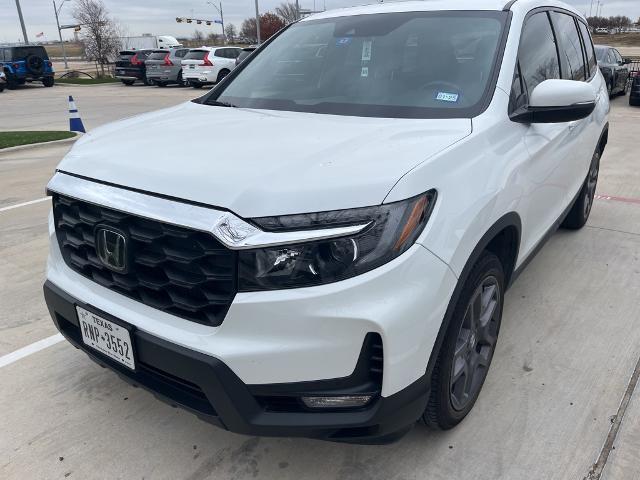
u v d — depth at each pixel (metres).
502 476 2.25
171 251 1.90
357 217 1.78
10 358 3.10
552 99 2.52
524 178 2.56
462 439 2.44
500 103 2.55
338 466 2.32
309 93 2.96
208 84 24.59
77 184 2.18
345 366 1.81
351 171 1.89
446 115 2.52
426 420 2.32
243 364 1.81
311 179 1.84
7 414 2.65
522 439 2.44
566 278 4.01
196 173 1.93
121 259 2.04
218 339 1.84
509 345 3.15
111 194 2.03
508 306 3.60
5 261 4.47
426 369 1.98
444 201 1.98
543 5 3.34
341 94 2.87
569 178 3.64
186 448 2.44
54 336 3.33
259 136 2.31
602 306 3.60
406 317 1.82
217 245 1.80
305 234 1.74
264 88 3.16
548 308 3.57
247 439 2.49
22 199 6.34
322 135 2.29
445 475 2.26
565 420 2.55
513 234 2.61
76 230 2.27
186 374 1.91
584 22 4.46
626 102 15.77
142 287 2.05
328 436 1.92
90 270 2.27
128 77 27.56
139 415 2.65
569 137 3.40
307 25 3.56
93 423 2.59
